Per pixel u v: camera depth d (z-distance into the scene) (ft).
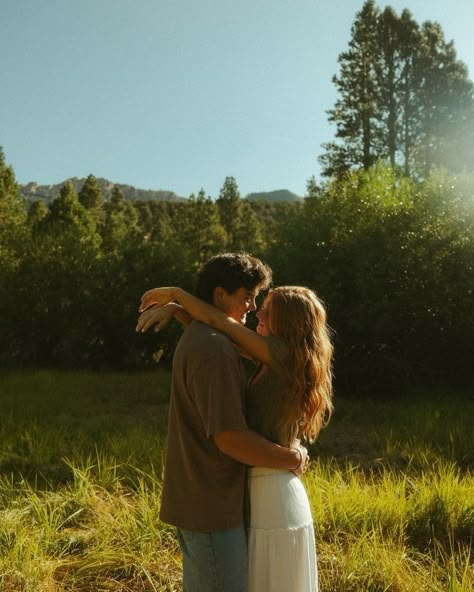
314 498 16.88
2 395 42.29
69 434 28.81
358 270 46.44
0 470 22.89
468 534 16.39
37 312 74.13
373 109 110.73
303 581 8.50
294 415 8.62
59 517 16.61
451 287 44.21
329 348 9.03
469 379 46.91
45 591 12.87
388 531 15.84
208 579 8.30
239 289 9.11
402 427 30.55
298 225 53.93
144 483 20.26
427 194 49.75
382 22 111.75
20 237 79.00
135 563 13.99
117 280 74.18
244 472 8.54
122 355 74.84
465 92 114.93
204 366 8.16
